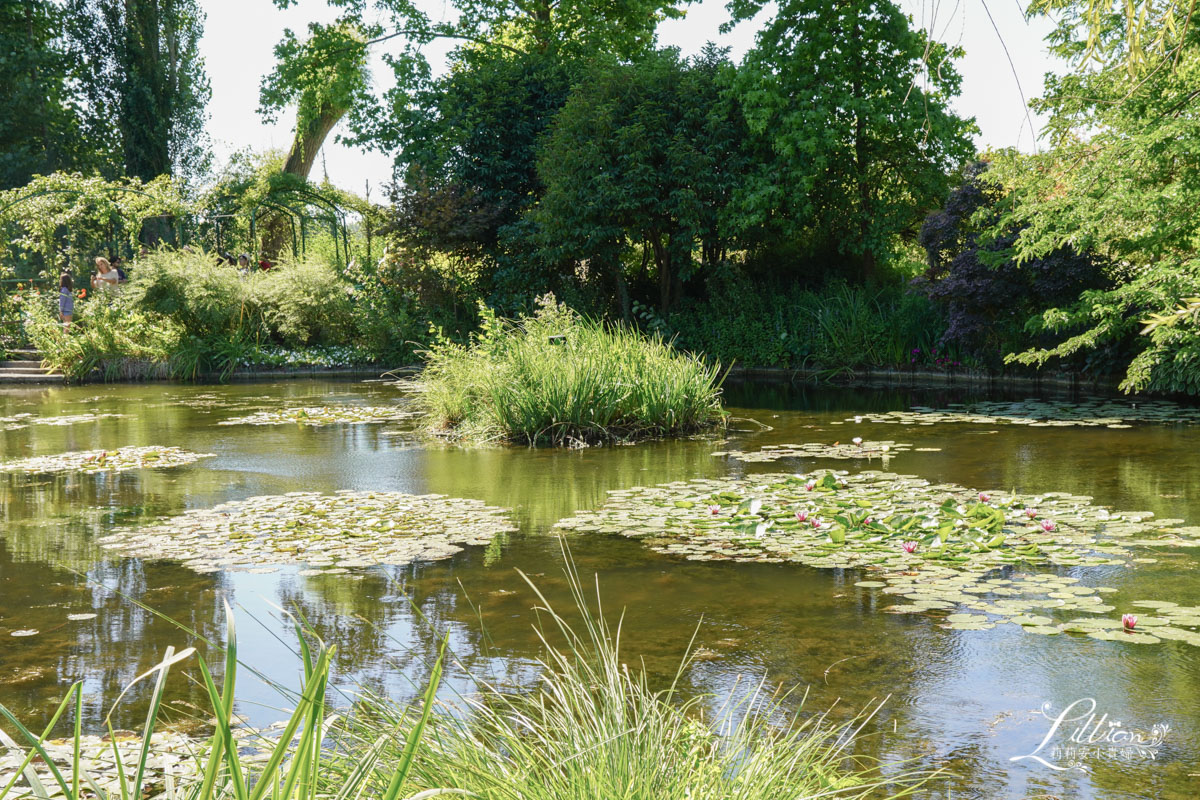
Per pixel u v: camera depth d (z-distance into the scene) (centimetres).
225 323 1969
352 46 2516
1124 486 675
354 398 1455
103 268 2114
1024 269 1390
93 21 2962
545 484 741
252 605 438
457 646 378
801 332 1773
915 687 329
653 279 2148
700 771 213
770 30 1770
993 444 891
